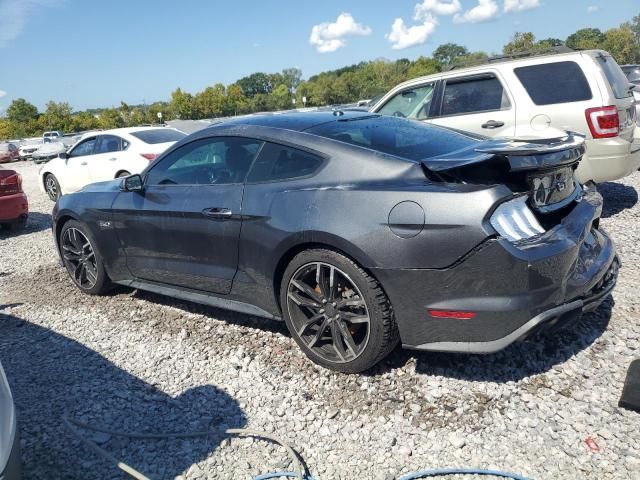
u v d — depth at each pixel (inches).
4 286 226.1
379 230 115.1
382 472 99.3
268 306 141.8
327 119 150.1
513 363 129.2
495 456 100.7
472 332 111.5
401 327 118.0
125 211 172.1
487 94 259.6
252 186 140.6
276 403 122.9
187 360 145.8
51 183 475.5
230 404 124.0
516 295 108.1
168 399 128.0
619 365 124.9
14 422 85.2
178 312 179.2
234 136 150.4
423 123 159.6
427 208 111.0
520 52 270.4
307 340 134.8
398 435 108.9
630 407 109.3
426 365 131.5
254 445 109.2
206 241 149.7
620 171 234.5
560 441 102.8
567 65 240.4
